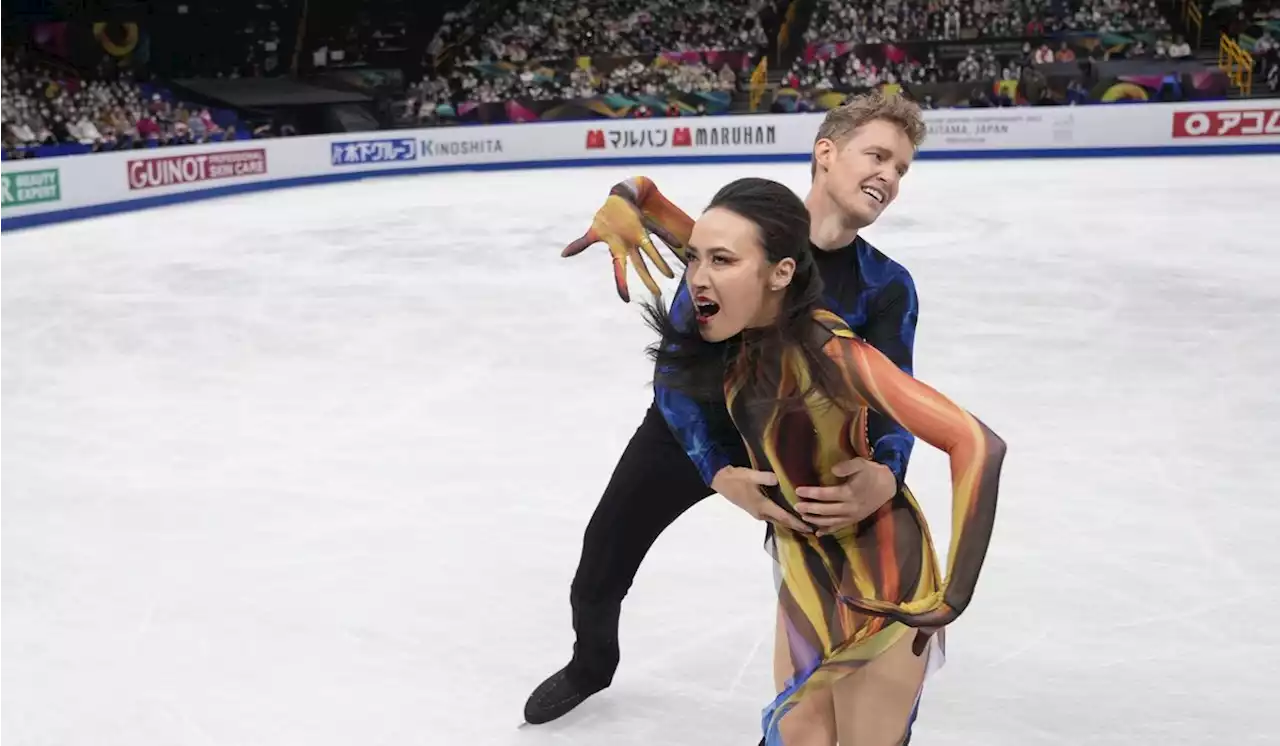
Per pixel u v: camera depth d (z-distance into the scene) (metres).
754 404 2.13
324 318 9.22
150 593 4.20
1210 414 6.04
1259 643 3.63
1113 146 21.56
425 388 7.05
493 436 6.02
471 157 23.91
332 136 21.92
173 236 14.43
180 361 7.91
